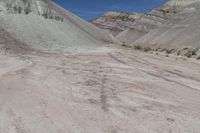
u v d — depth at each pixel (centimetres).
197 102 1001
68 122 786
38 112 873
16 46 3219
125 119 809
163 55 3428
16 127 750
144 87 1249
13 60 2119
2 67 1752
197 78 1533
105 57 2766
